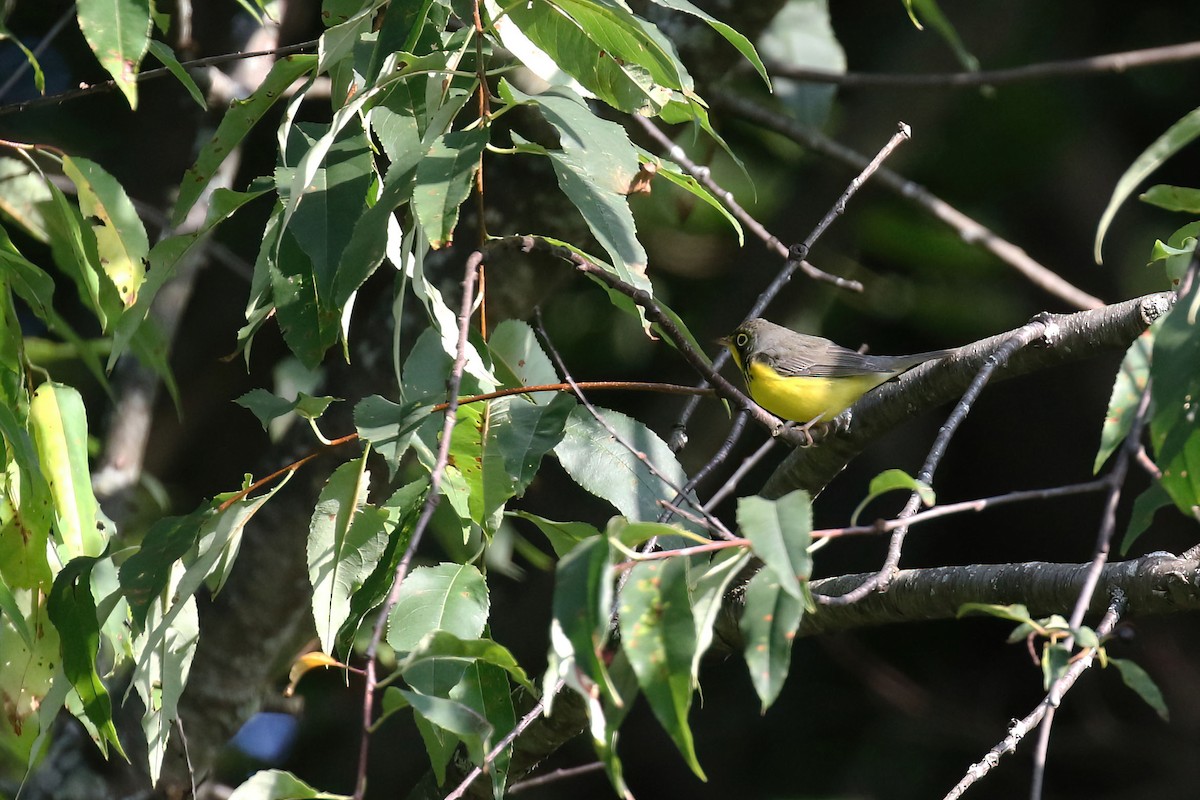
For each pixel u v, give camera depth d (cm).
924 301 1702
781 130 1180
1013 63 1706
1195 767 1709
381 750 1495
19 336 680
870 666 1753
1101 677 1794
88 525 683
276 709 1076
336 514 596
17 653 668
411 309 945
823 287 1585
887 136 1528
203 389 1481
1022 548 1883
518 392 559
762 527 412
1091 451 1862
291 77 609
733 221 606
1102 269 1794
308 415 581
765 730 1786
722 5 953
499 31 593
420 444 570
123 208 704
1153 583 607
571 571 410
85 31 586
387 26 553
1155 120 1817
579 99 561
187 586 577
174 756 960
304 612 959
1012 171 1727
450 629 559
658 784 1756
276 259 600
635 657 421
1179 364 439
